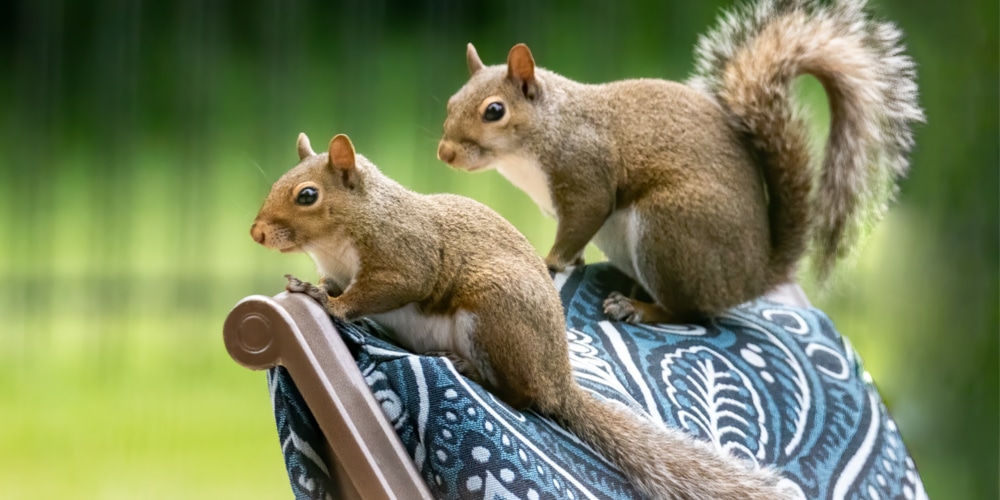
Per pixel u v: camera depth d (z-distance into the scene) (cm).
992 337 1402
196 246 1571
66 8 1956
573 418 578
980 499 1385
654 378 697
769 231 848
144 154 1819
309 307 504
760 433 686
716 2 1897
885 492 694
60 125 1873
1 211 1692
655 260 799
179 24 1978
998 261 1414
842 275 870
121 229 1619
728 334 783
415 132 1614
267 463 1369
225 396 1502
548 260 827
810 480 671
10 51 1964
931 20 1497
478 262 560
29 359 1503
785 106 841
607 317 781
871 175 857
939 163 1439
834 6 865
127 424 1420
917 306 1420
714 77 880
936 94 1468
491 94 821
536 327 554
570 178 820
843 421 730
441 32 1909
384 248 549
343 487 503
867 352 1414
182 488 1298
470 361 557
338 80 1822
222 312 1532
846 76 846
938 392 1406
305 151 595
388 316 574
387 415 505
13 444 1370
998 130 1439
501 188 1570
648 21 1908
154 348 1518
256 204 1664
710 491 580
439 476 505
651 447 586
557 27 1911
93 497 1273
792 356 772
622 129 826
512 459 512
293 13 1867
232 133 1823
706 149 818
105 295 1520
